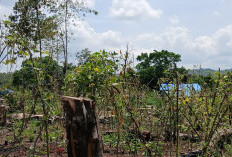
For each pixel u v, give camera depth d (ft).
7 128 23.30
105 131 19.35
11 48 11.48
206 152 13.00
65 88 16.96
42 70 11.33
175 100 14.51
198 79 17.74
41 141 18.54
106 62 15.01
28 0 13.69
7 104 28.53
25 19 13.14
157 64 129.59
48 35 14.48
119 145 16.30
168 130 16.83
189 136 16.75
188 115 16.17
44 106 10.96
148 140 17.16
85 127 9.79
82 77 14.94
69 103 9.91
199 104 15.25
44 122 11.19
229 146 15.53
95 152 9.95
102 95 15.20
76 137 9.77
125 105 13.05
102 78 14.82
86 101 10.06
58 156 15.52
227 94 12.92
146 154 14.92
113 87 13.61
